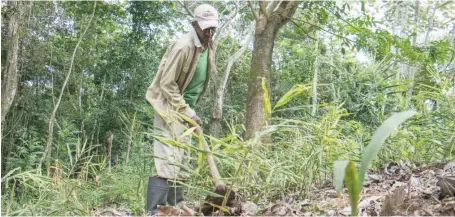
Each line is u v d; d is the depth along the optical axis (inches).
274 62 630.5
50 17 482.3
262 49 257.1
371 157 45.8
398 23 549.6
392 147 144.5
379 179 129.4
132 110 530.6
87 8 494.9
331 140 115.9
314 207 99.8
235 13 472.4
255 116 241.8
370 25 267.9
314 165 119.8
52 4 470.0
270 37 260.1
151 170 147.8
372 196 104.4
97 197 157.2
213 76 450.6
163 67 122.6
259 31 261.7
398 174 134.6
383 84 178.5
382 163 148.0
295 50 589.9
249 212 102.0
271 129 91.0
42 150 375.2
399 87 176.4
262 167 109.4
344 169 44.4
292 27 593.9
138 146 164.9
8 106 332.2
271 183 112.0
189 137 119.6
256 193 121.4
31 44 447.5
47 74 496.1
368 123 166.7
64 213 109.2
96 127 514.6
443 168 130.0
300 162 119.0
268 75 252.4
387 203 85.8
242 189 117.6
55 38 503.2
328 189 121.1
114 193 176.1
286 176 109.4
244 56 669.9
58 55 499.8
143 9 542.9
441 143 134.6
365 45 258.1
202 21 120.4
